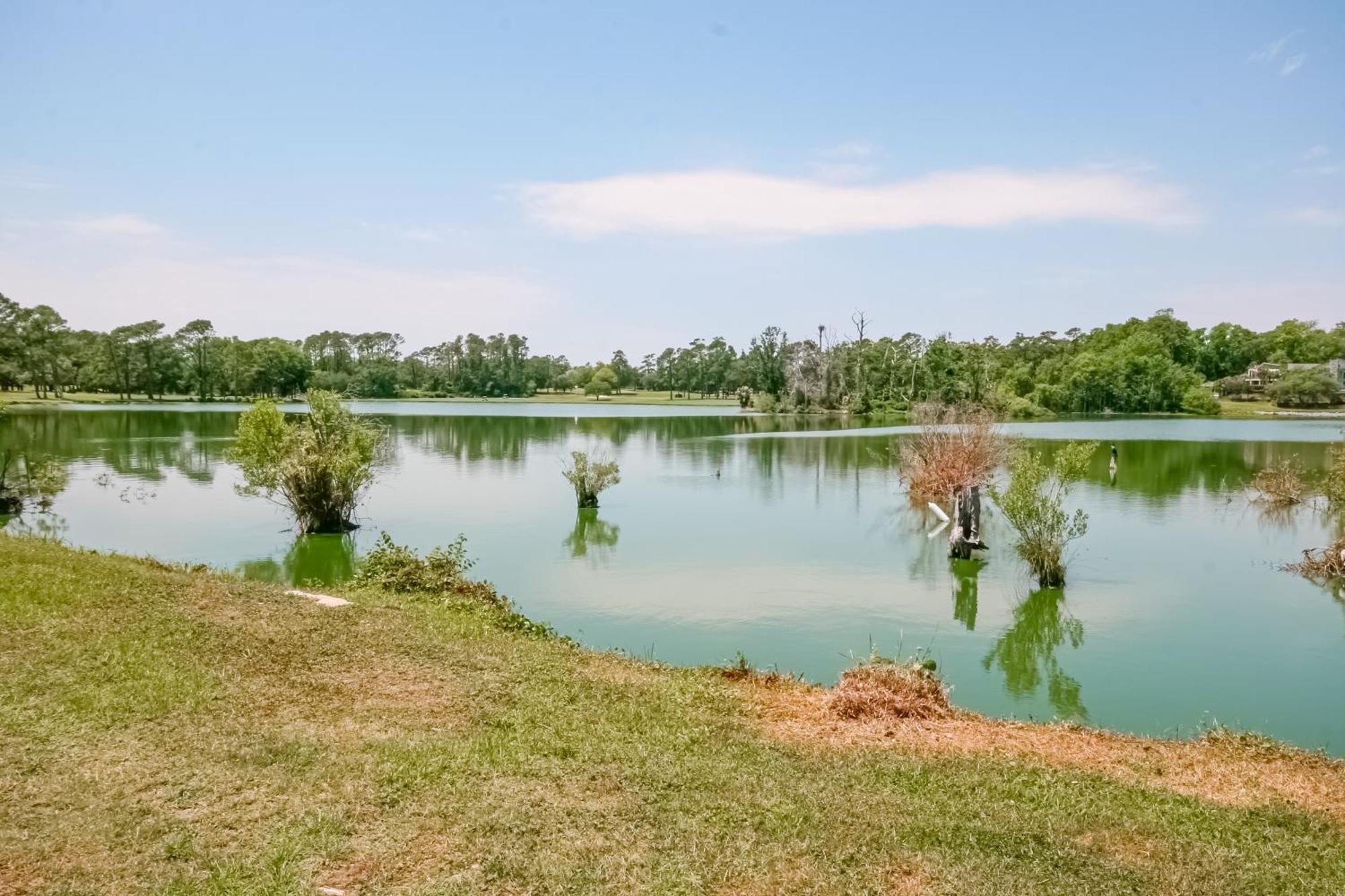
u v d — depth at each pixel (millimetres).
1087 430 71812
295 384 124062
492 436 65500
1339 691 13258
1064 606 18219
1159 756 9516
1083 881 6062
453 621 13344
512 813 6664
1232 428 75625
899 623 16875
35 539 17281
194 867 5672
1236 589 19609
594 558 22703
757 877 5926
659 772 7699
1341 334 148250
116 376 104812
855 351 114875
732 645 15258
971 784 8008
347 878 5684
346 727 8430
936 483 31891
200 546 23562
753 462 47031
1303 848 6957
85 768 6992
